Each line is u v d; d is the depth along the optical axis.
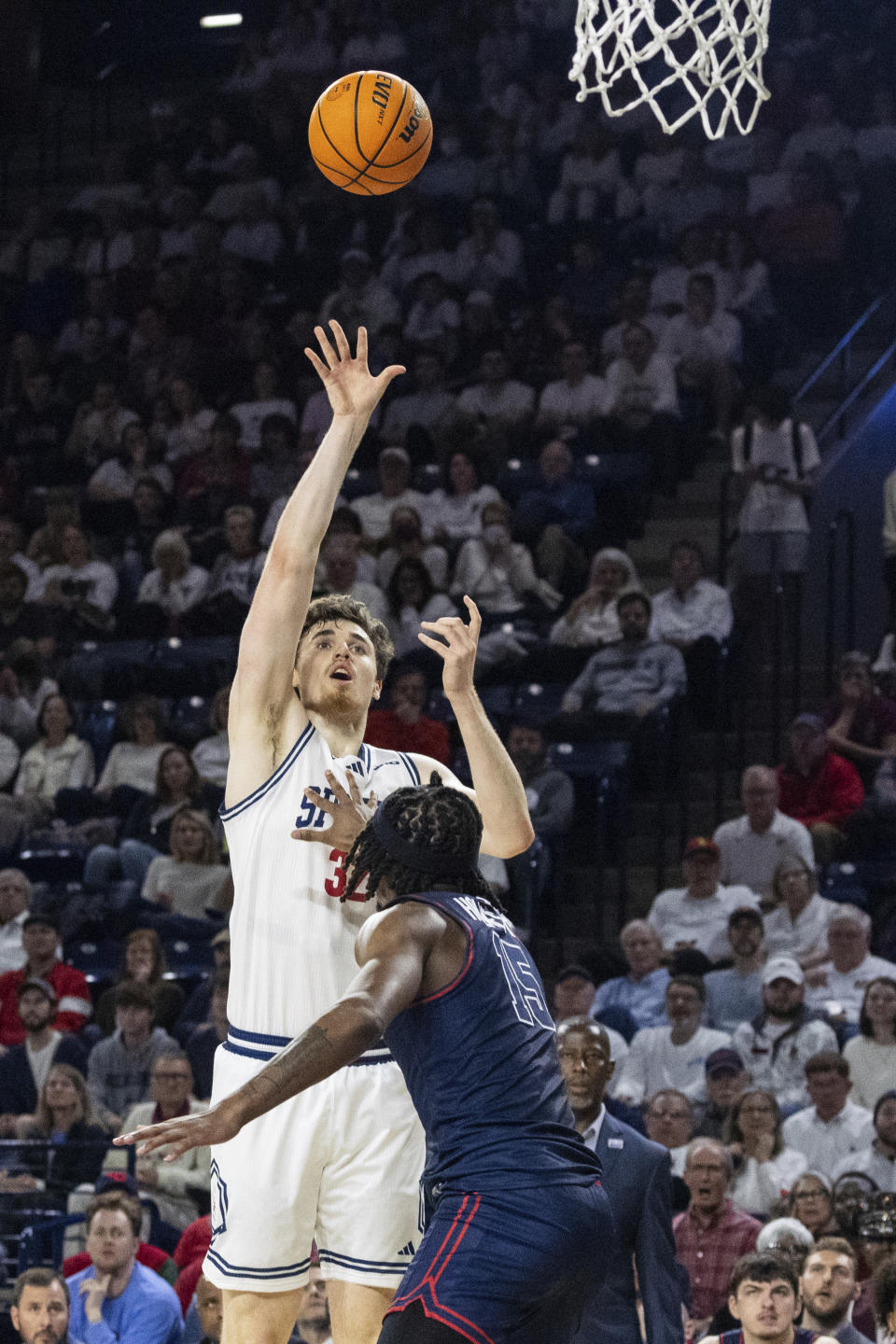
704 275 17.11
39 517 17.98
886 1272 6.38
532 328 17.88
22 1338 8.49
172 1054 10.39
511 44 21.16
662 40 6.33
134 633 16.09
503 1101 3.89
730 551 15.85
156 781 14.02
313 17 22.47
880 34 19.41
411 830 4.11
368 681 4.91
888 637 14.65
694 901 12.12
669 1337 6.16
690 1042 10.54
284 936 4.62
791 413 16.86
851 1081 10.18
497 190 19.88
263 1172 4.49
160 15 24.91
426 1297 3.74
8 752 15.04
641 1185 6.28
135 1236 8.41
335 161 5.71
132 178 22.42
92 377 19.41
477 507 16.11
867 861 12.83
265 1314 4.52
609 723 13.69
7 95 23.56
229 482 17.28
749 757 14.53
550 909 13.30
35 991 11.42
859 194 18.16
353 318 18.89
